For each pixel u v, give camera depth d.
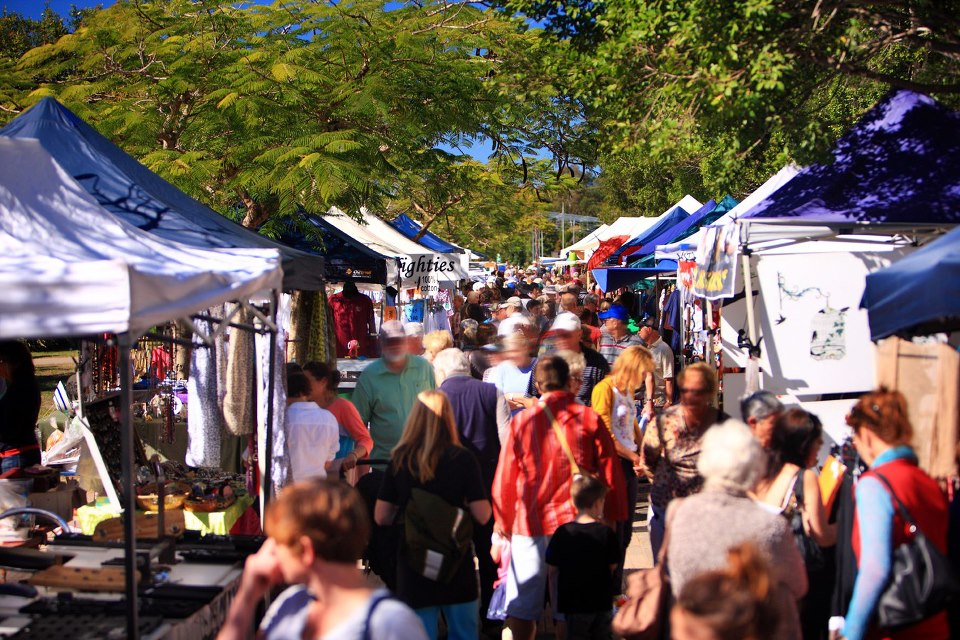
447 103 13.51
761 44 7.71
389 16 13.59
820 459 6.66
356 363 10.72
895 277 4.31
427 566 4.84
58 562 4.95
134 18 13.30
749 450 3.50
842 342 6.87
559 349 7.50
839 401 6.72
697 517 3.44
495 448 6.55
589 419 5.58
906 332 4.82
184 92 12.63
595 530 5.11
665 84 8.06
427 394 5.12
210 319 5.47
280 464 6.12
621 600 5.71
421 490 4.98
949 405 4.23
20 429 6.94
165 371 8.73
